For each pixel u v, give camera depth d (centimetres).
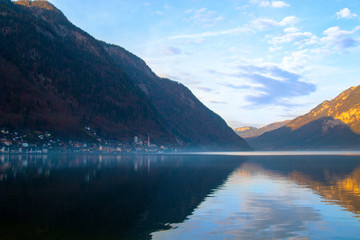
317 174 6662
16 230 2238
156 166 8900
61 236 2122
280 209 3030
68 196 3622
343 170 7819
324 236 2189
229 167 8869
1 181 4928
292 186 4691
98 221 2519
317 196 3788
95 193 3866
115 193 3875
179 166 9019
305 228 2375
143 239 2094
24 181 4947
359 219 2655
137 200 3434
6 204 3119
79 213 2773
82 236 2131
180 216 2720
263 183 5053
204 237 2152
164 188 4372
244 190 4256
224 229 2341
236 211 2931
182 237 2148
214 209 3012
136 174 6362
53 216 2650
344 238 2150
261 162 12000
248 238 2136
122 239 2088
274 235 2205
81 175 5956
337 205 3231
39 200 3347
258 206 3172
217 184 4906
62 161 10588
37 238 2066
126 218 2631
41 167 7788
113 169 7512
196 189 4322
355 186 4678
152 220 2573
